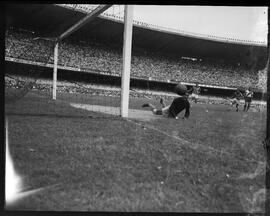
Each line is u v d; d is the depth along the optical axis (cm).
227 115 349
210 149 315
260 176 301
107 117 368
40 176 276
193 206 275
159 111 390
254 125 335
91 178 278
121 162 298
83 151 300
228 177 295
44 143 303
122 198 268
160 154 308
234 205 281
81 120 351
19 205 267
